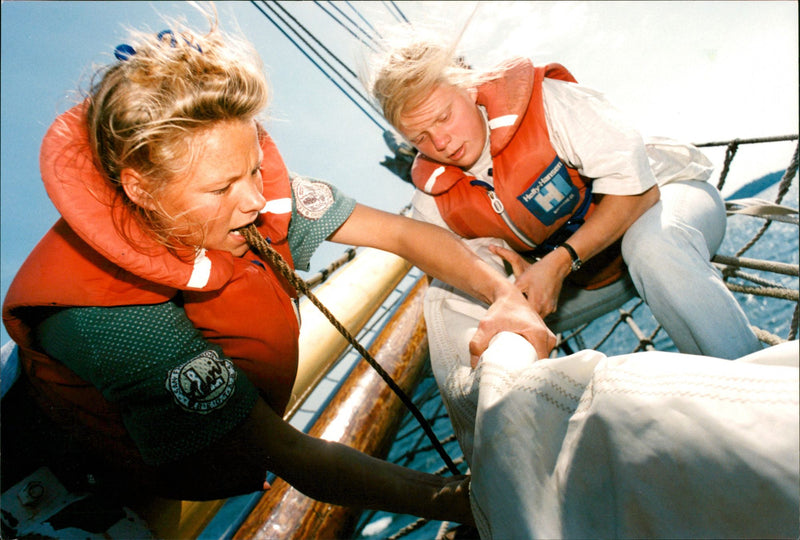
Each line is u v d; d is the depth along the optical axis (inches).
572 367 29.0
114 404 37.1
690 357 22.7
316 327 112.7
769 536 18.3
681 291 52.2
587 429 24.6
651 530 21.5
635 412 22.0
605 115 59.4
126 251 30.5
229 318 39.3
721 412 19.4
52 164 29.3
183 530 57.2
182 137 27.0
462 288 53.0
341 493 39.1
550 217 66.2
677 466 20.3
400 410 92.9
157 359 34.2
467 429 42.1
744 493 18.6
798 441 17.5
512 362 34.6
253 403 37.7
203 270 34.2
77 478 44.9
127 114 26.5
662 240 54.1
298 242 51.0
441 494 37.4
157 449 35.8
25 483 43.3
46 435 43.9
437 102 55.6
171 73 26.9
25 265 35.0
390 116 58.0
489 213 66.2
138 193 29.2
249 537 59.2
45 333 35.6
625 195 57.9
